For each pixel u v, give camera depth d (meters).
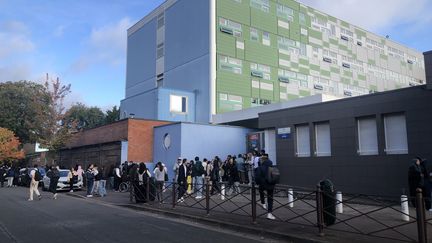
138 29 41.78
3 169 30.44
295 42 38.00
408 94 14.70
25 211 13.70
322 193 8.71
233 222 10.32
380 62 48.88
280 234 8.70
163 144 25.16
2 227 10.22
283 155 19.75
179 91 31.42
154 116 30.78
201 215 11.74
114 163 25.89
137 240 8.51
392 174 15.00
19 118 46.47
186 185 14.73
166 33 36.78
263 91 34.09
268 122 20.80
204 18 32.03
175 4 35.84
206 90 31.00
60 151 38.53
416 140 14.28
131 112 35.22
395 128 15.31
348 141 16.77
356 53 45.38
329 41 42.00
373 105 15.92
